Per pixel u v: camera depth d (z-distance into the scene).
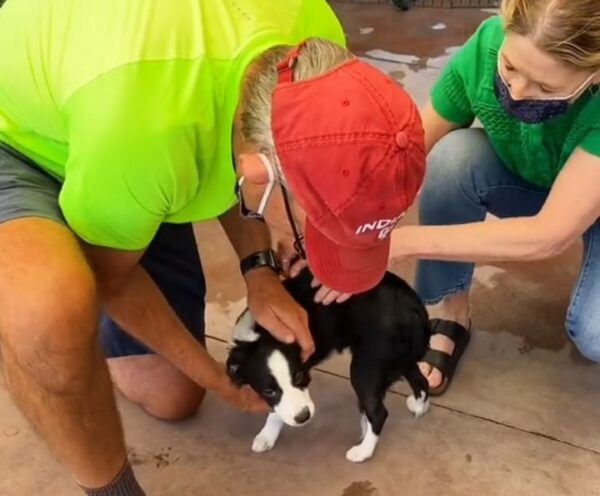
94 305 1.34
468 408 1.90
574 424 1.86
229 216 1.71
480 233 1.63
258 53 1.22
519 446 1.82
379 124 1.12
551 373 1.98
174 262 1.79
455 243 1.64
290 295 1.72
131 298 1.51
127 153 1.21
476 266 2.27
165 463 1.80
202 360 1.64
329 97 1.12
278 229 1.31
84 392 1.36
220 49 1.23
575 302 1.80
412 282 2.18
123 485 1.51
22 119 1.42
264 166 1.16
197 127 1.22
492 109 1.70
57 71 1.28
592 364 1.99
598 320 1.77
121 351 1.81
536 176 1.78
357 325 1.72
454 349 1.99
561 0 1.28
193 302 1.83
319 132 1.11
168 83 1.20
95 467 1.46
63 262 1.32
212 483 1.76
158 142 1.20
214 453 1.82
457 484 1.74
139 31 1.21
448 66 1.78
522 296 2.18
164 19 1.22
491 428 1.86
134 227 1.31
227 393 1.70
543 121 1.51
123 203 1.26
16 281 1.30
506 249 1.62
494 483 1.74
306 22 1.37
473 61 1.69
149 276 1.61
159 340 1.58
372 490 1.74
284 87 1.14
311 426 1.87
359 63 1.17
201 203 1.36
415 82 3.12
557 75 1.36
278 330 1.68
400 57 3.30
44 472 1.78
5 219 1.37
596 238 1.75
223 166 1.28
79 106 1.23
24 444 1.83
